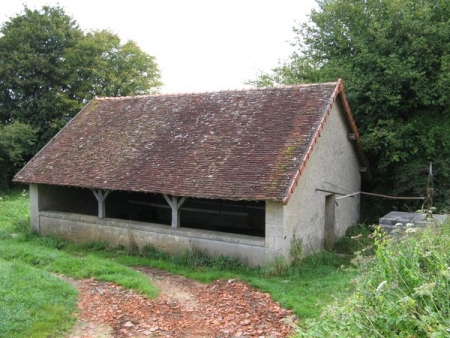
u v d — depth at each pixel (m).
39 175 15.92
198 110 15.86
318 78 18.77
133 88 35.09
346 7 19.38
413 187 16.44
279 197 10.95
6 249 13.63
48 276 10.52
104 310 8.94
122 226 14.36
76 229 15.47
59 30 32.97
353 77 17.28
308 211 13.03
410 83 16.39
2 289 9.02
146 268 12.44
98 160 15.38
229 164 12.70
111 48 34.53
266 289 10.03
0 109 32.50
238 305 9.26
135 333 7.89
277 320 8.40
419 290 4.21
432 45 16.50
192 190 12.32
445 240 6.69
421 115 17.09
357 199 17.61
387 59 16.67
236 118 14.55
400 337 4.16
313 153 13.20
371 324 4.30
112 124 17.23
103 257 13.66
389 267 5.16
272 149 12.60
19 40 32.12
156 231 13.62
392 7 17.14
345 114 15.13
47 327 7.77
